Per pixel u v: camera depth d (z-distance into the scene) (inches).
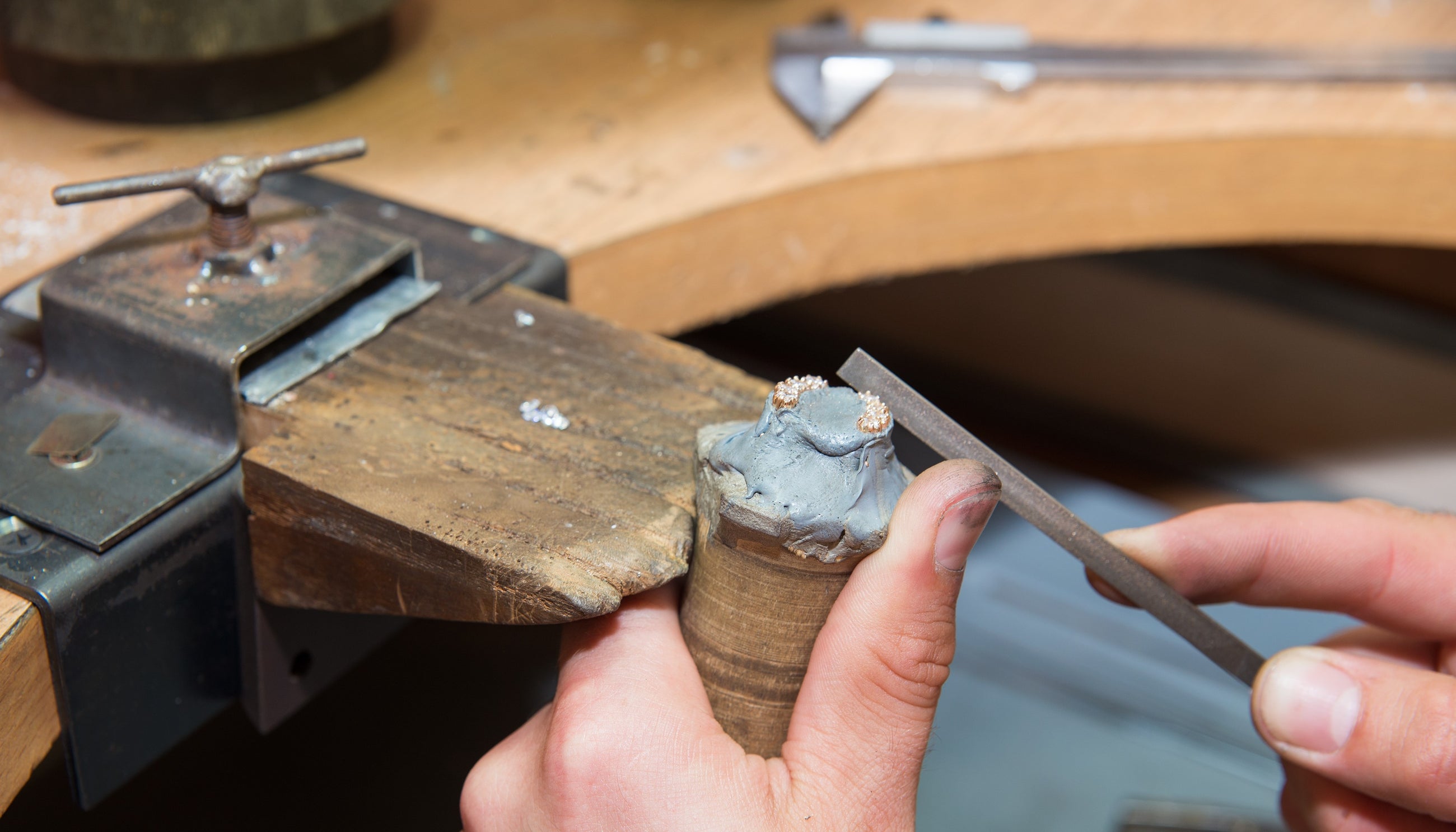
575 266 18.9
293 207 16.9
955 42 22.6
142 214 18.9
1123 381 39.6
